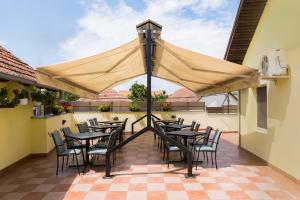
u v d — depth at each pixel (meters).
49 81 7.16
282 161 7.40
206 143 8.92
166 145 8.38
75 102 18.70
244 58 11.37
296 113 6.63
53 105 11.98
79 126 10.41
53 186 6.48
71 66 6.94
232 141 14.15
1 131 7.47
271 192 5.99
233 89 9.22
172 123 14.65
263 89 9.24
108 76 10.38
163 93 25.80
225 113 18.81
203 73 9.16
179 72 10.58
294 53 6.72
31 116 9.99
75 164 8.65
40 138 9.91
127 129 18.19
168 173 7.55
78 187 6.38
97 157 9.75
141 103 18.89
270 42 8.60
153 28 6.76
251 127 10.27
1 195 5.89
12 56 9.86
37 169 8.13
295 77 6.69
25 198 5.70
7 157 7.84
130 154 10.46
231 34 10.48
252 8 9.24
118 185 6.50
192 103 19.31
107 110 18.20
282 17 7.73
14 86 8.73
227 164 8.67
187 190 6.12
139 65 10.52
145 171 7.78
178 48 6.76
